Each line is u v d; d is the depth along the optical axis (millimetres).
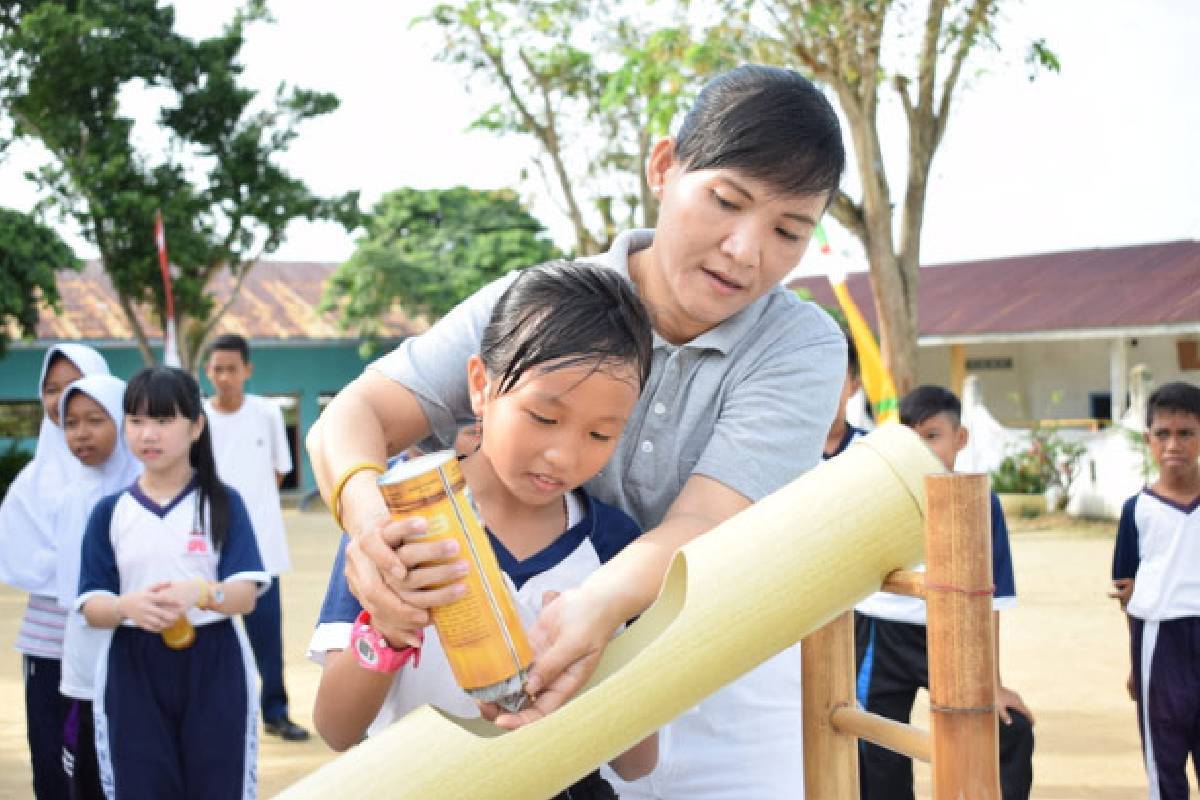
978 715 1228
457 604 1255
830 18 12203
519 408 1440
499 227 25141
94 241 19750
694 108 1724
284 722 5613
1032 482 15258
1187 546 4074
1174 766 4113
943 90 13445
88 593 3371
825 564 1291
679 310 1865
